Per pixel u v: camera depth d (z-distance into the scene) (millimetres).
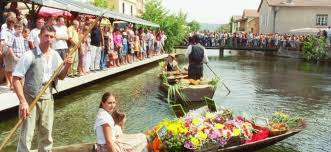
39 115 5785
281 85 17531
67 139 8422
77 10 14305
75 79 13344
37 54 5629
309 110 12195
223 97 13961
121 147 6047
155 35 28891
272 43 39688
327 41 33031
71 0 17312
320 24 43344
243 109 12016
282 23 44250
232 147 6816
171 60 16672
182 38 36656
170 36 34656
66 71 5801
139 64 21969
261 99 13836
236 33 41688
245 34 41156
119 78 18344
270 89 16234
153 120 10141
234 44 40531
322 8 43031
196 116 7316
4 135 8453
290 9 43844
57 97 12805
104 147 5508
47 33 5613
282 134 7582
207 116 7316
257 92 15352
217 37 40875
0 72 11344
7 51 10008
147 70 22266
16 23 10102
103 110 5578
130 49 21375
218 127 6789
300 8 43562
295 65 28297
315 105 13031
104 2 33969
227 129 6848
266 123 8219
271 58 35031
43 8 17234
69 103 11945
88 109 11195
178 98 12398
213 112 8078
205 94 12508
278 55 38594
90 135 8750
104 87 15305
